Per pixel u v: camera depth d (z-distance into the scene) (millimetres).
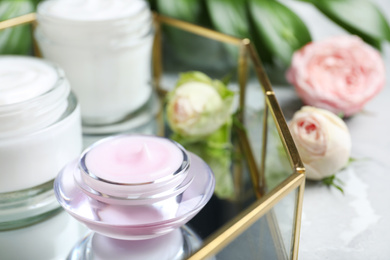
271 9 490
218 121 406
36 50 458
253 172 402
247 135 432
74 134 363
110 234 324
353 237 369
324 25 558
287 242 332
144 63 431
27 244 349
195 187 332
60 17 404
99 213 318
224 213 372
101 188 317
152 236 329
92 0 422
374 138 445
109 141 342
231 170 407
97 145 339
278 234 323
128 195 316
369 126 457
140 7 426
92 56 407
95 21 403
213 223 364
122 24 408
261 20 488
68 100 370
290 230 330
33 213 358
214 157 417
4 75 362
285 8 491
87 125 432
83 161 327
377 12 498
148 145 339
